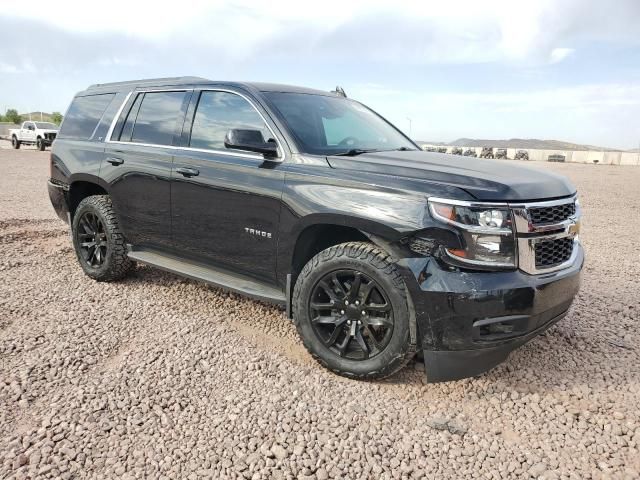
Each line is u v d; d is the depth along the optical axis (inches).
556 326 164.2
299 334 131.8
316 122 151.7
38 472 90.5
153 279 200.5
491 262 109.9
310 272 127.3
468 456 99.7
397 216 114.3
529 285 110.8
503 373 133.0
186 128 164.2
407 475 93.8
